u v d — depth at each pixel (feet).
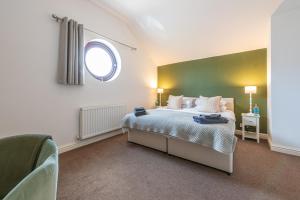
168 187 5.40
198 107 11.51
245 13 8.78
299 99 7.77
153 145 8.75
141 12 10.64
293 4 7.41
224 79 12.50
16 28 6.61
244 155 7.92
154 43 13.57
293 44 7.82
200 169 6.61
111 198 4.85
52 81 7.86
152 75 15.78
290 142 8.06
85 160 7.45
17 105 6.72
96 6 10.00
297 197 4.84
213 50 12.30
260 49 10.93
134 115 9.38
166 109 12.39
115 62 12.03
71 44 8.15
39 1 7.30
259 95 10.98
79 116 9.16
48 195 2.03
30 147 3.11
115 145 9.53
